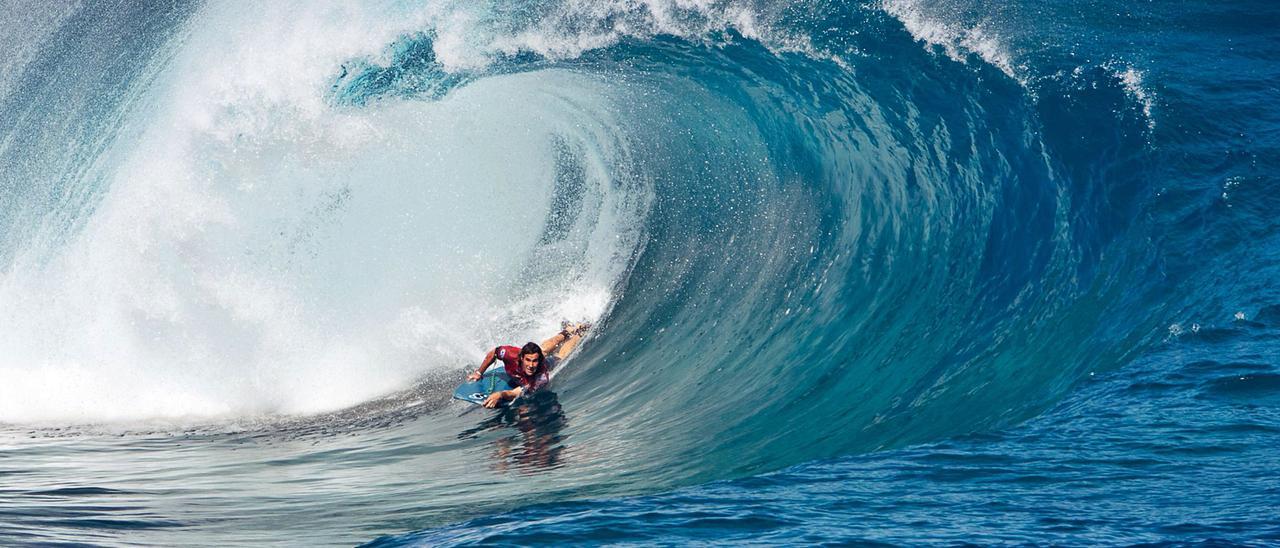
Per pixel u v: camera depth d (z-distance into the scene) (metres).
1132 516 18.80
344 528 21.27
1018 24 48.81
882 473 22.84
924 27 48.44
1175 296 31.50
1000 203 37.38
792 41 48.12
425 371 35.81
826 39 47.69
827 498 21.31
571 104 44.62
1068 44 46.97
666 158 42.81
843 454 24.70
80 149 44.59
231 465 27.91
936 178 39.09
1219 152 39.25
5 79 49.19
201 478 26.34
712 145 42.94
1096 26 49.25
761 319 35.94
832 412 28.55
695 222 40.47
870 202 38.91
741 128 43.50
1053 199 37.25
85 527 21.19
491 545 19.39
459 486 24.89
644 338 36.50
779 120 43.47
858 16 49.19
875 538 18.55
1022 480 21.41
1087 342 29.64
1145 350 28.66
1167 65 45.34
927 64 45.72
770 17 50.00
